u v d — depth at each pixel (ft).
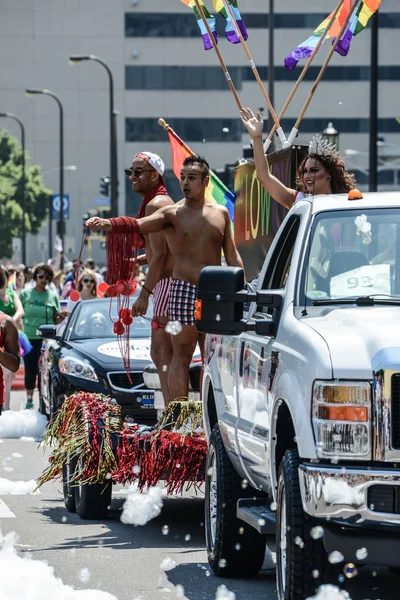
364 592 53.47
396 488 42.37
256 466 52.42
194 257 70.28
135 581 56.70
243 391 54.19
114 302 108.68
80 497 74.95
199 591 54.60
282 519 46.44
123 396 95.25
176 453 67.36
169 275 73.46
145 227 68.95
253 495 57.72
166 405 73.61
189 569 59.93
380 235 51.13
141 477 69.10
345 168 63.72
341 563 44.47
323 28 88.43
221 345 59.57
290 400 45.16
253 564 57.47
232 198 93.25
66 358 99.04
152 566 60.54
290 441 48.55
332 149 64.95
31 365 139.85
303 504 43.70
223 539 56.90
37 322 139.03
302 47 87.40
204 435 68.18
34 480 90.43
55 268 235.20
